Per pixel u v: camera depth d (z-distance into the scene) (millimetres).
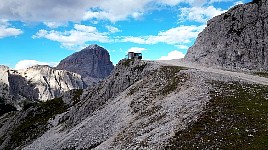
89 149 64375
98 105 92062
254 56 90875
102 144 58812
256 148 36500
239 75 72000
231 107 45781
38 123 112688
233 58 93250
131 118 62438
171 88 63000
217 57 96562
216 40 102125
